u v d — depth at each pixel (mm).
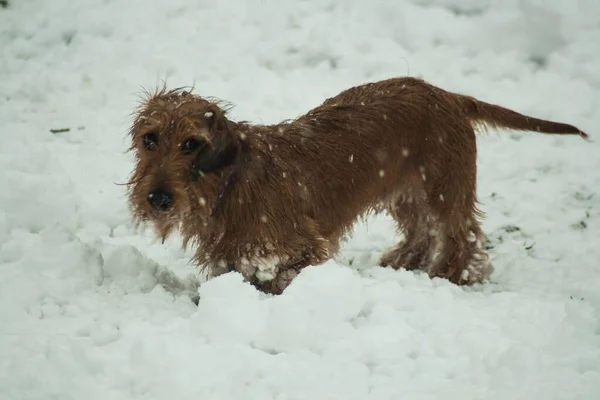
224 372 6043
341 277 7000
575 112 13523
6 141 11969
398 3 15672
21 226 9070
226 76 14281
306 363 6289
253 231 7699
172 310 7199
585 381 6164
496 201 11258
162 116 7184
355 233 10438
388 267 8758
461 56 14805
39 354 6188
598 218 10789
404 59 14570
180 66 14547
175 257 9250
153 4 16016
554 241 10156
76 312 6992
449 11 15586
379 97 8758
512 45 15016
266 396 5824
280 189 7828
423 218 9242
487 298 8086
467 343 6633
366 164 8508
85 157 11648
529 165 12219
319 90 13797
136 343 6156
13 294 7082
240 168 7605
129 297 7410
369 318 7113
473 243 9211
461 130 8961
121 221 10078
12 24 15680
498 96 13914
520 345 6379
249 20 15586
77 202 10281
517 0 15562
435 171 8867
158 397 5777
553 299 8164
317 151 8234
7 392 5738
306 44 14922
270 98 13500
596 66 14477
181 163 7172
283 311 6562
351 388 6004
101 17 15750
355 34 15148
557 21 15172
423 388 6074
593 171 12016
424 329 7012
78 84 14094
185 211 7312
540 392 5961
